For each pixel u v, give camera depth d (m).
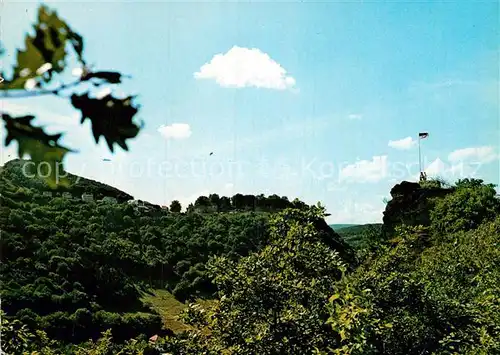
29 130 0.72
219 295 7.04
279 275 6.75
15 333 4.58
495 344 5.50
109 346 6.48
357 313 4.86
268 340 6.32
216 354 6.32
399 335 6.07
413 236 7.10
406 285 6.46
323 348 6.14
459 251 10.88
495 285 7.60
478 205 21.05
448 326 6.27
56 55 0.75
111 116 0.76
